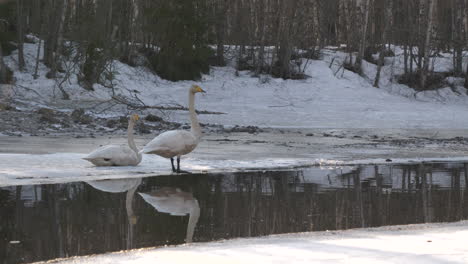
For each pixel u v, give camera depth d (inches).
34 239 270.5
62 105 1224.2
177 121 1157.7
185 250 240.1
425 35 1904.5
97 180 446.0
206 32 1808.6
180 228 296.5
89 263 221.5
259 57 1813.5
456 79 1895.9
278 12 1888.5
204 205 361.1
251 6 1948.8
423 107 1587.1
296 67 1882.4
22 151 614.9
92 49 1445.6
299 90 1695.4
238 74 1815.9
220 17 1854.1
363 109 1493.6
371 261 221.9
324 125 1217.4
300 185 446.9
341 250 239.6
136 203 363.9
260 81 1749.5
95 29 1419.8
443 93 1795.0
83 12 1563.7
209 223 309.3
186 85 1678.2
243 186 437.1
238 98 1577.3
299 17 1843.0
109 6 1512.1
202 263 219.3
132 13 1712.6
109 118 1077.8
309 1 1950.1
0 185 413.4
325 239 262.2
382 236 268.7
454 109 1588.3
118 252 238.5
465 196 407.5
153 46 1808.6
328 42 2233.0
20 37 1438.2
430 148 775.7
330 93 1684.3
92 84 1422.2
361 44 1910.7
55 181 435.2
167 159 572.7
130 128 523.2
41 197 374.9
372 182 467.8
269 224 308.2
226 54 1975.9
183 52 1710.1
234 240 260.8
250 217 327.0
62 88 1332.4
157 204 361.7
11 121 927.7
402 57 2062.0
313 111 1427.2
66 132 888.3
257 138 880.3
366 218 327.0
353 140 887.7
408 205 370.6
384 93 1744.6
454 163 606.5
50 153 601.9
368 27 2066.9
